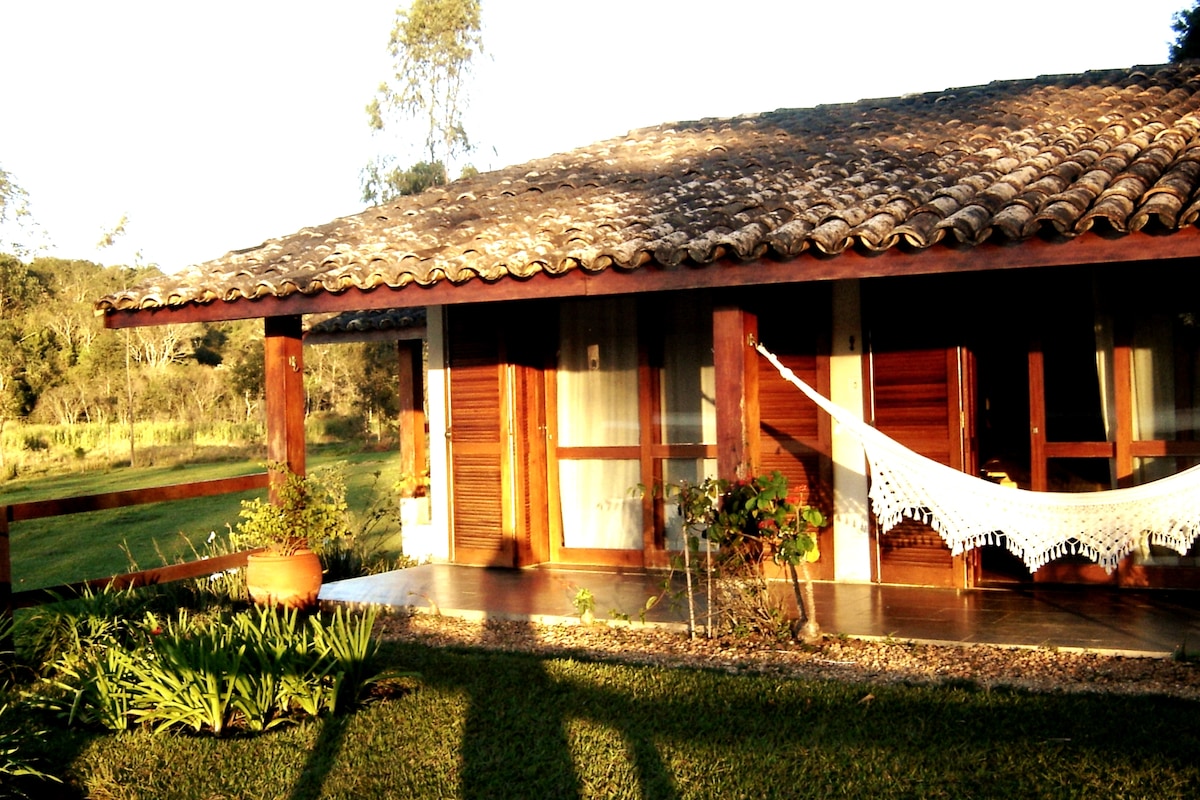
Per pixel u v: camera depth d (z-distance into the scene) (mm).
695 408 8477
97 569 12852
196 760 4703
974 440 7438
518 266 6305
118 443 26922
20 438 26312
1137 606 6586
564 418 9078
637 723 4887
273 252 8172
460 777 4387
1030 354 7379
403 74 26125
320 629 5809
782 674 5539
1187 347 7051
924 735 4539
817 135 8867
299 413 7781
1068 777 4027
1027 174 6293
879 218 5703
